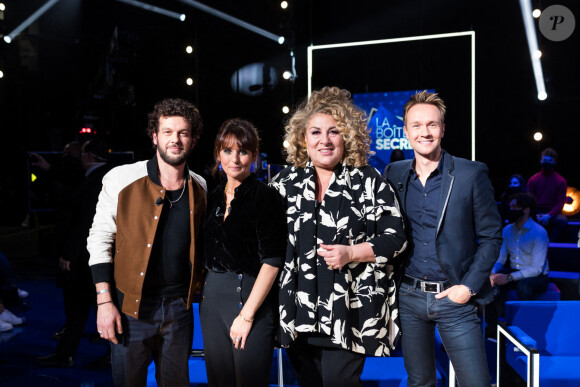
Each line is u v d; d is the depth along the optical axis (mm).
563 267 5875
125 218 2105
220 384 2098
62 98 13422
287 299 2020
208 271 2137
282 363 2887
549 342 2916
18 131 13031
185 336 2178
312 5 9242
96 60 13031
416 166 2348
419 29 8773
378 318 2008
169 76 11969
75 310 3840
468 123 6586
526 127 9375
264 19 10641
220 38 11602
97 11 12625
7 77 12820
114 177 2158
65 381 3564
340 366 2033
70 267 3711
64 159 4062
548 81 9156
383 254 1955
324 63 9000
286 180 2146
